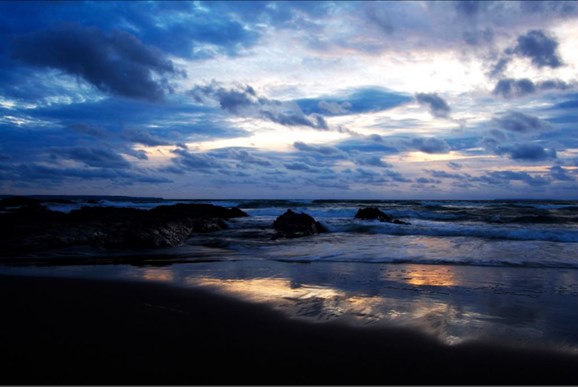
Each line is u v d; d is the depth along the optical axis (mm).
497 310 6254
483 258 11305
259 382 3863
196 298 6918
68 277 8727
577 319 5824
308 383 3865
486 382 3943
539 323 5633
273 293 7297
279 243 15086
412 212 29859
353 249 13320
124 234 14102
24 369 4027
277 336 5082
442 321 5680
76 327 5324
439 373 4117
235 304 6535
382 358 4453
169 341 4867
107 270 9695
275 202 54156
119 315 5895
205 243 15227
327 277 8805
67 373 3951
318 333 5195
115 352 4504
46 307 6285
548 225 22203
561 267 10055
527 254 12008
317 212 31266
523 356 4547
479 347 4777
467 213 29578
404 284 8086
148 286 7832
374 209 25953
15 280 8383
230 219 24922
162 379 3873
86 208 22047
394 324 5547
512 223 24375
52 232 13953
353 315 5941
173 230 15688
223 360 4348
